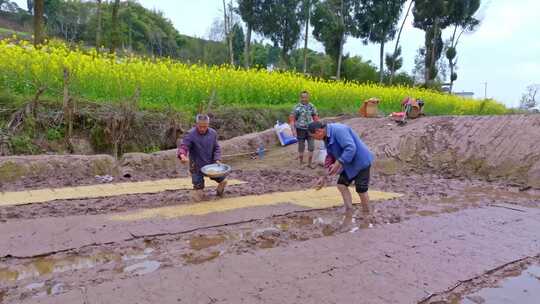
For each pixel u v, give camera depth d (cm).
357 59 3703
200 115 669
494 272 419
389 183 901
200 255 442
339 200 704
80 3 4191
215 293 350
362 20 3122
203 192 714
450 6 3544
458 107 2311
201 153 678
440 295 364
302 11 3003
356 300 345
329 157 617
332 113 1617
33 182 801
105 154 1011
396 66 3678
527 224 590
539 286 391
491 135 1059
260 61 4447
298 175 955
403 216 620
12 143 951
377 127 1270
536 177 894
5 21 4869
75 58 1208
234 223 556
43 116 1025
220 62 4125
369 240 497
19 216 569
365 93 1855
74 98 1041
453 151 1067
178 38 5375
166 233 505
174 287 358
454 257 451
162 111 1200
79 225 528
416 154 1097
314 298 346
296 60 4028
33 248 446
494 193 819
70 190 739
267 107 1453
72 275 386
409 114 1312
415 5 3612
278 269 404
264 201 682
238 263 415
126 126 1081
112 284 362
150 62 1388
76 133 1053
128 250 452
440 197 768
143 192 736
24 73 1109
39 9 1485
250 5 2938
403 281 386
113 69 1239
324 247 468
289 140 1256
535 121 1038
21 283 368
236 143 1177
